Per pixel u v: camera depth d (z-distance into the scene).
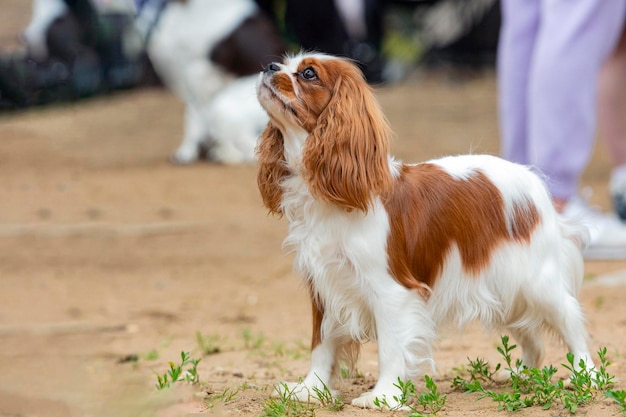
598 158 22.78
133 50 29.88
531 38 13.60
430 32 32.72
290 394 7.61
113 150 23.50
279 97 7.34
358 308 7.50
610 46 12.95
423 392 7.79
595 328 10.63
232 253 15.56
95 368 9.57
